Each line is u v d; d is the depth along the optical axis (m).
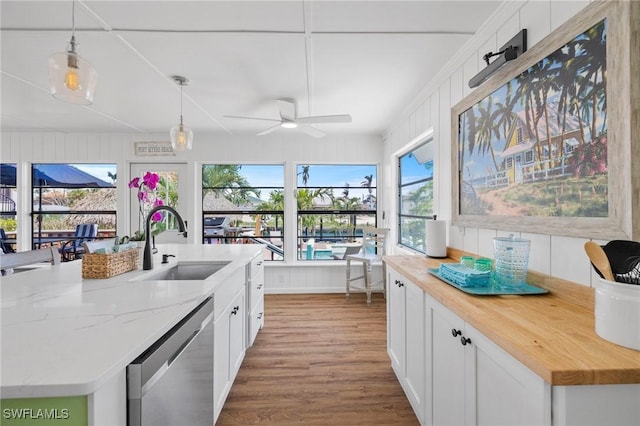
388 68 2.37
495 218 1.66
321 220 4.67
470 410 1.11
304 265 4.43
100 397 0.68
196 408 1.21
